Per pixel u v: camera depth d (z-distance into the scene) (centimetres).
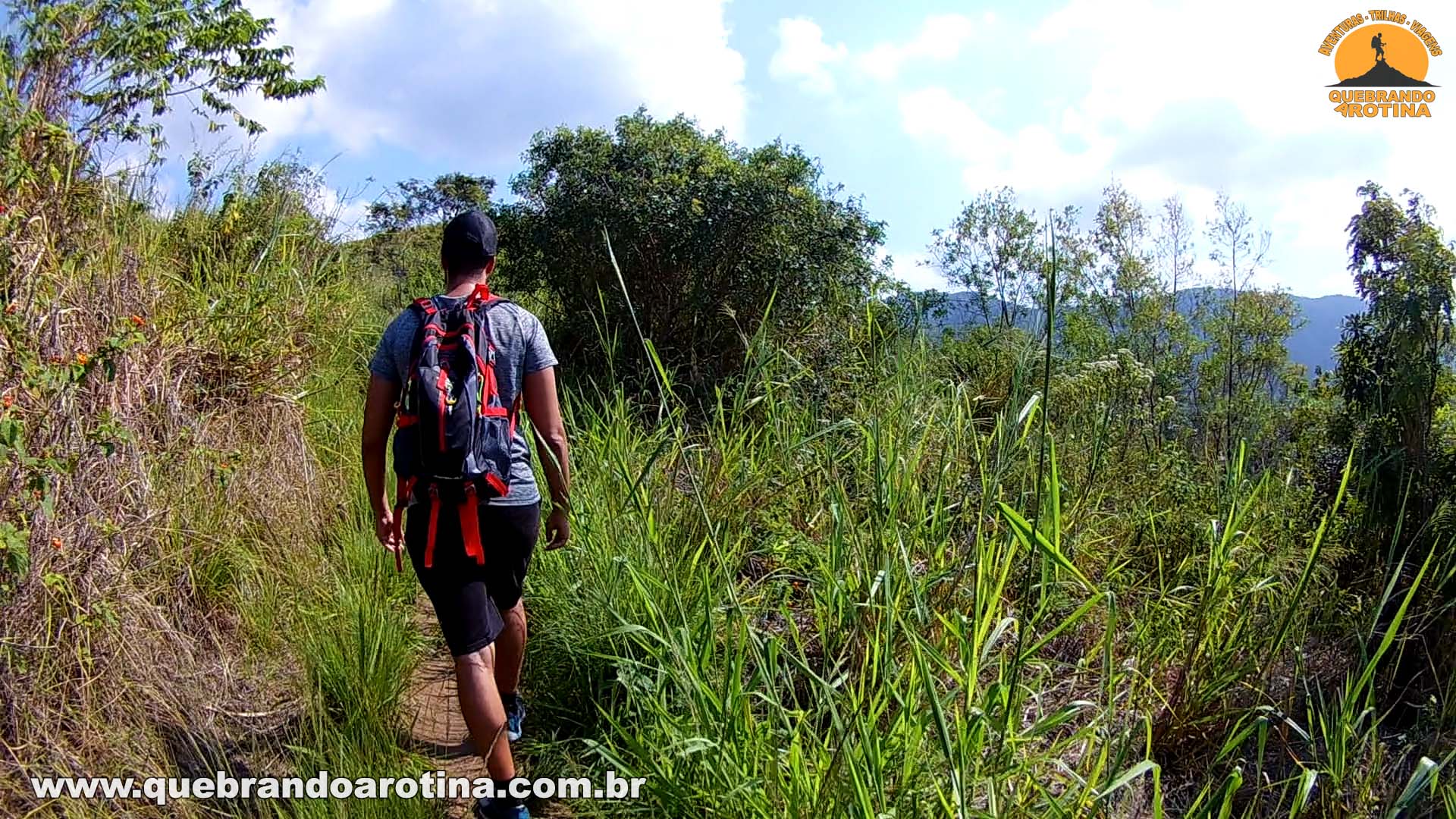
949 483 438
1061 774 299
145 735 293
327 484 525
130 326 345
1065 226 986
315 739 324
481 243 309
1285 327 834
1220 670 349
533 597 420
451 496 280
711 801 285
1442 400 436
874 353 618
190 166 627
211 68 646
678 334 800
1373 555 402
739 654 301
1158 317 866
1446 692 335
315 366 636
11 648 266
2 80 318
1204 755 336
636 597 368
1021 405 521
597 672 362
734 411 512
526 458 306
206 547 386
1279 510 447
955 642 341
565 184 827
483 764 339
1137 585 420
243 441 481
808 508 483
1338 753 289
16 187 319
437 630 439
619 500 441
